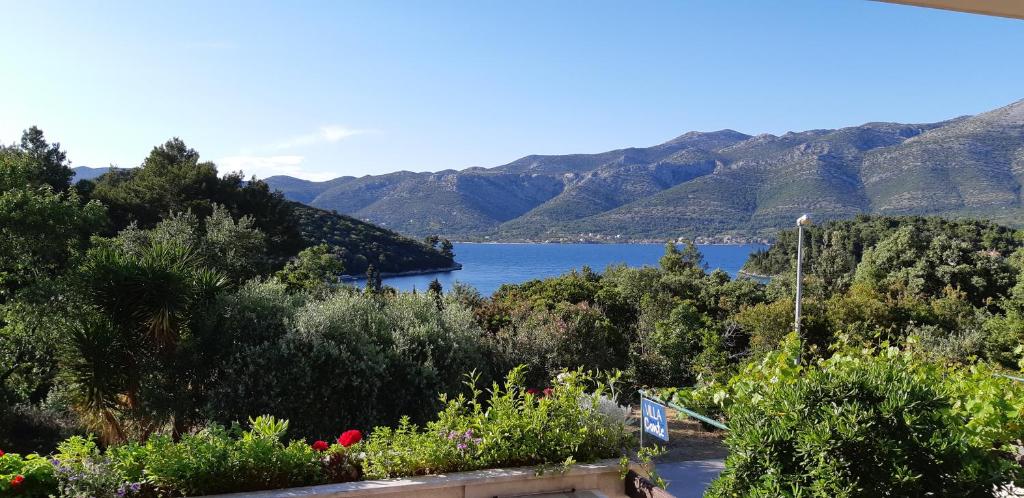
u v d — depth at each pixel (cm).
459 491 432
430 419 1004
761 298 2667
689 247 4053
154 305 1026
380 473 442
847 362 473
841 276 3528
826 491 304
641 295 2280
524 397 530
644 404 507
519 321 1402
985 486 315
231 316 1084
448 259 9269
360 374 995
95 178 3741
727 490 340
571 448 472
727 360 1563
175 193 2997
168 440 434
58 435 1258
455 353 1090
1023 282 2711
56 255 1681
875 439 310
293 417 971
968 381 498
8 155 1809
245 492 409
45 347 1332
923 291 3200
